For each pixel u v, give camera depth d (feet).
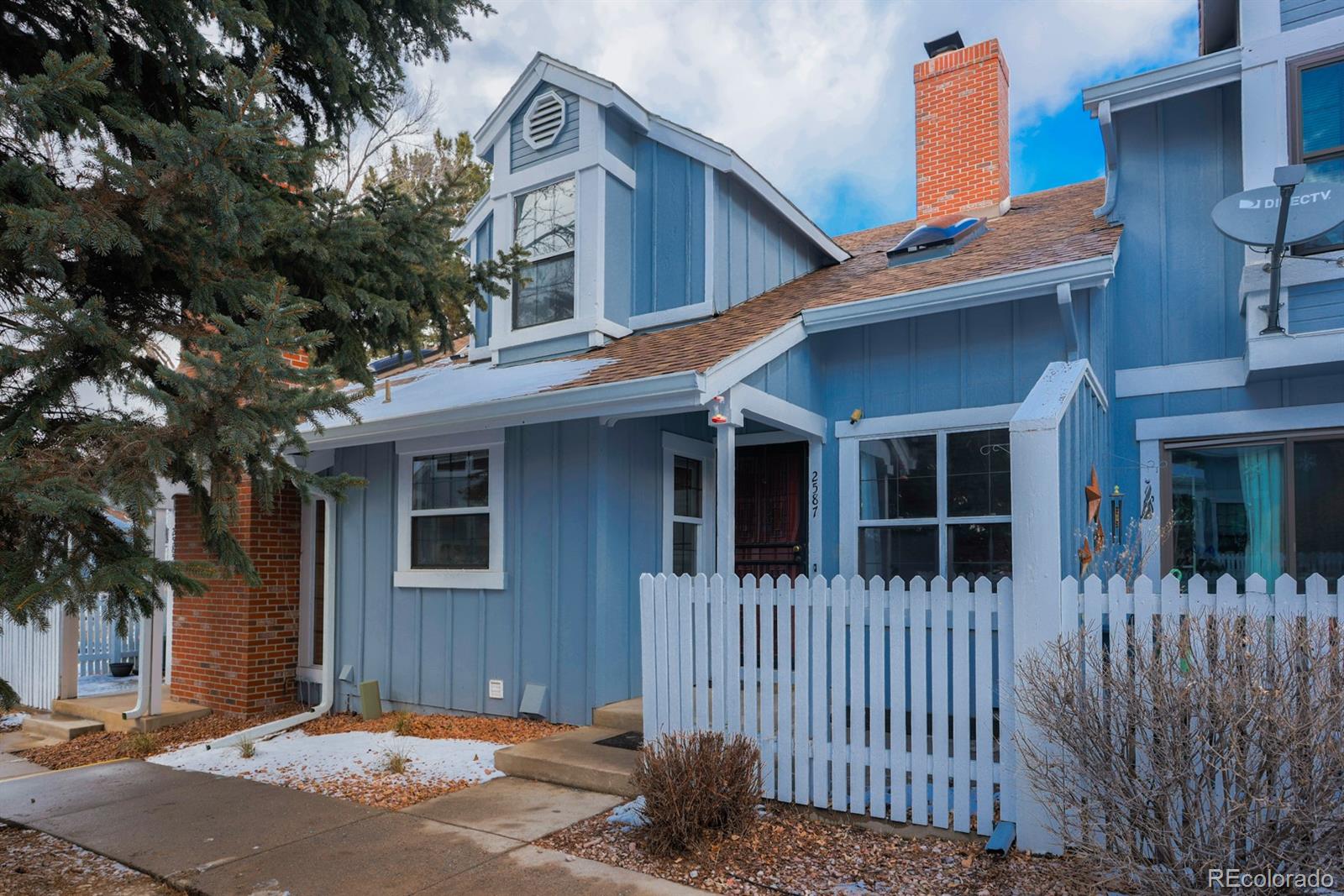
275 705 30.96
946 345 24.49
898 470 25.11
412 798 19.27
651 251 31.42
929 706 21.56
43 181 14.44
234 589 30.73
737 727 17.87
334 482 17.46
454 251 22.57
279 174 16.40
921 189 37.27
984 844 14.65
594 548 24.34
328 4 19.22
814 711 16.67
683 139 30.53
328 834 17.10
